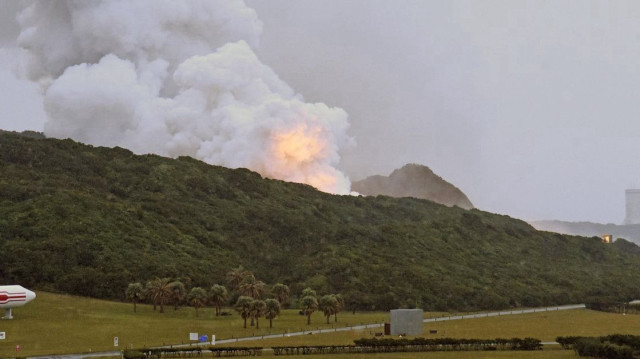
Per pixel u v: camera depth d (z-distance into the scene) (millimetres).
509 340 149125
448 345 148250
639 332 186625
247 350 141250
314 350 141625
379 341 146125
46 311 199125
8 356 136375
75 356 136000
